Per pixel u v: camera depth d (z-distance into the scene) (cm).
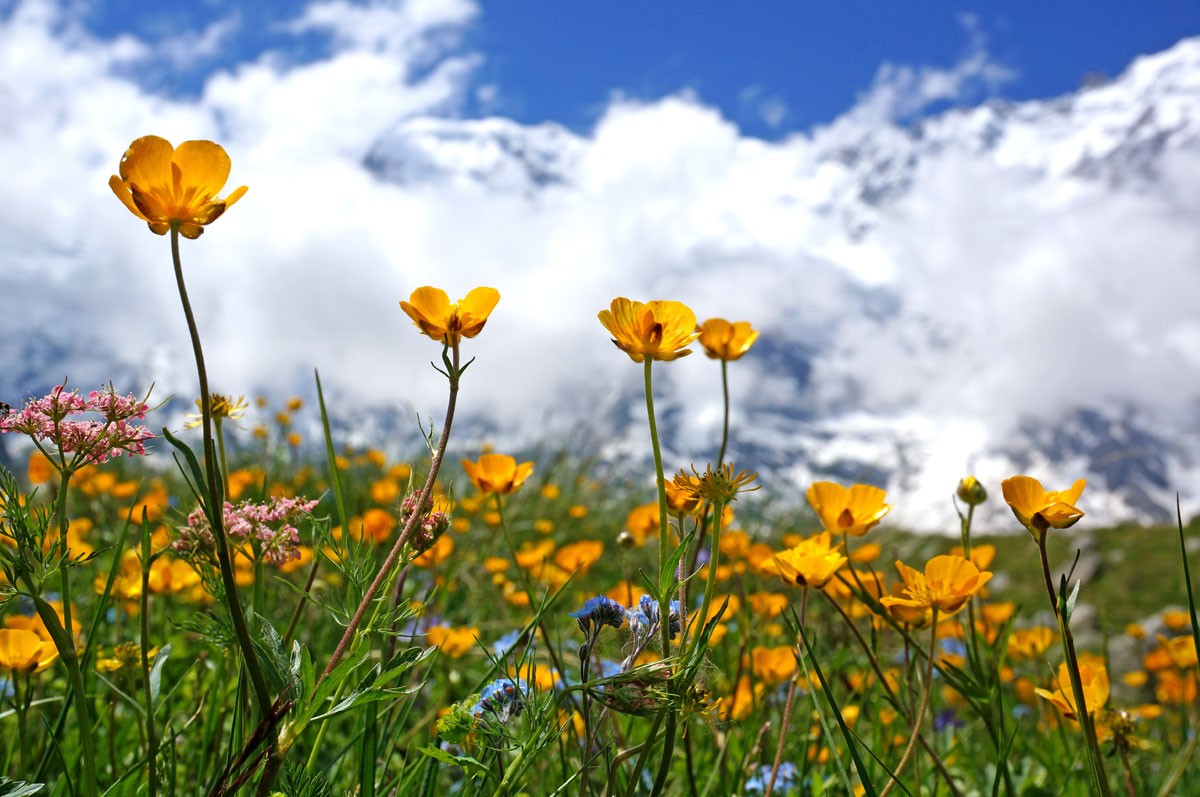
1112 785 58
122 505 95
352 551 32
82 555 36
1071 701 37
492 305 31
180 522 35
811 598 81
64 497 31
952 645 71
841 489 41
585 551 68
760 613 65
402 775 36
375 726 34
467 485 140
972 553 53
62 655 29
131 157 27
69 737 45
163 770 36
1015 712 68
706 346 48
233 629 33
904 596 38
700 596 71
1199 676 62
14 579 29
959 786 55
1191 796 59
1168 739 77
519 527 143
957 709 68
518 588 84
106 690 48
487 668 56
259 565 34
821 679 33
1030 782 54
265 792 27
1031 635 62
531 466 46
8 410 30
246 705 33
